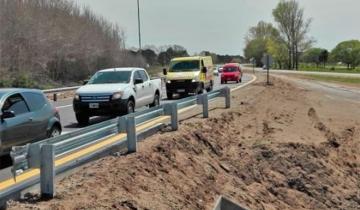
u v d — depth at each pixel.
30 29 65.94
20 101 16.58
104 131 14.53
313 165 22.45
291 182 20.92
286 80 92.50
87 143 13.41
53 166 11.47
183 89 45.97
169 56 131.25
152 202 12.82
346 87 73.50
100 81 28.09
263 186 19.70
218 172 18.81
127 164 14.82
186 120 25.56
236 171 19.97
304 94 56.66
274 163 22.06
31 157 11.25
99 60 89.12
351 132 31.52
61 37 75.12
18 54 62.91
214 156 20.70
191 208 13.96
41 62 67.31
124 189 12.98
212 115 28.50
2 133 15.10
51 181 11.49
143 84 29.45
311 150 24.17
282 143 24.22
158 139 18.84
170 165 16.58
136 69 29.45
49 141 11.77
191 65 47.75
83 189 12.32
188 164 17.66
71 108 36.91
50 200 11.40
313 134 28.34
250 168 20.92
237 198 16.94
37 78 63.94
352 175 23.66
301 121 32.53
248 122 29.22
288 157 22.64
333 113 39.81
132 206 11.90
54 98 42.22
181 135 20.28
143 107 31.94
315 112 38.53
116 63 93.50
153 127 20.45
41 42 68.31
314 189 20.69
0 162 15.66
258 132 26.94
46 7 78.88
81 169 14.12
